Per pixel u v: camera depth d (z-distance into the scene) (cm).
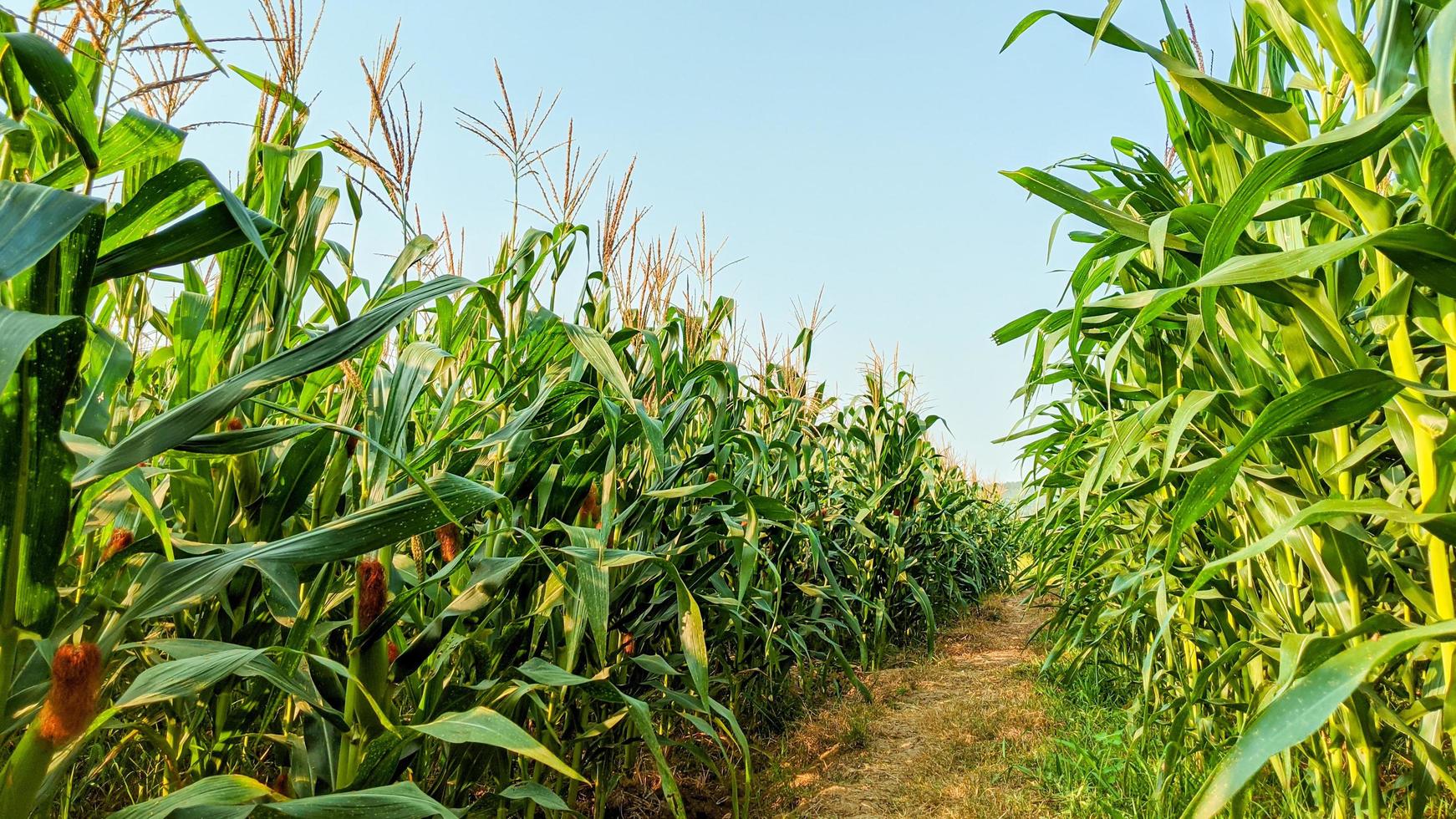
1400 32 148
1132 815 295
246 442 139
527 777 269
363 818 129
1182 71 148
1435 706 165
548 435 272
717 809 349
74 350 110
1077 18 161
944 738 424
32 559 112
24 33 112
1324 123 153
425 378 195
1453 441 133
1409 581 155
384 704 180
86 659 115
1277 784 288
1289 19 181
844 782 377
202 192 134
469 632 239
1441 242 105
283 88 196
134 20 150
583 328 231
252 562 143
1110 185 252
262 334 193
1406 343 152
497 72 273
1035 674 543
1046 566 482
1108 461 190
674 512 346
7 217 97
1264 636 240
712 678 362
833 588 439
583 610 227
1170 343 246
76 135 115
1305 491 177
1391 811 235
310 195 199
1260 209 152
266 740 207
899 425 693
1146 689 282
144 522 187
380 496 188
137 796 235
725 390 313
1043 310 242
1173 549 133
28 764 112
